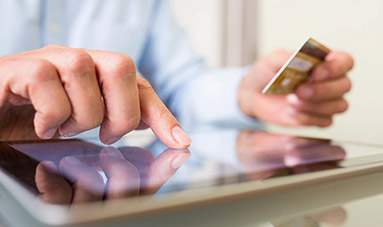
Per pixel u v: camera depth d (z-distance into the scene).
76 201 0.17
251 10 1.54
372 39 1.01
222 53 1.73
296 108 0.94
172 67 1.38
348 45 1.09
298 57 0.61
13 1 1.08
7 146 0.43
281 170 0.29
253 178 0.25
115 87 0.40
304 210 0.22
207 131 0.76
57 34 1.17
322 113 0.91
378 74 1.00
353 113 1.04
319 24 1.20
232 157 0.36
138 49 1.39
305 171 0.29
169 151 0.41
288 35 1.35
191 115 1.27
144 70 1.48
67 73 0.38
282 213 0.21
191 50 1.43
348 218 0.20
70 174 0.25
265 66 1.09
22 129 0.60
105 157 0.35
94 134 0.88
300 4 1.27
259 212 0.21
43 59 0.38
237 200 0.21
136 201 0.18
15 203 0.19
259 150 0.43
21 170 0.27
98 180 0.23
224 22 1.70
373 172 0.33
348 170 0.30
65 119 0.38
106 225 0.16
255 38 1.54
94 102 0.39
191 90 1.28
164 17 1.43
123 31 1.30
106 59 0.41
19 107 0.59
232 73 1.25
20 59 0.41
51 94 0.37
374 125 0.94
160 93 1.37
